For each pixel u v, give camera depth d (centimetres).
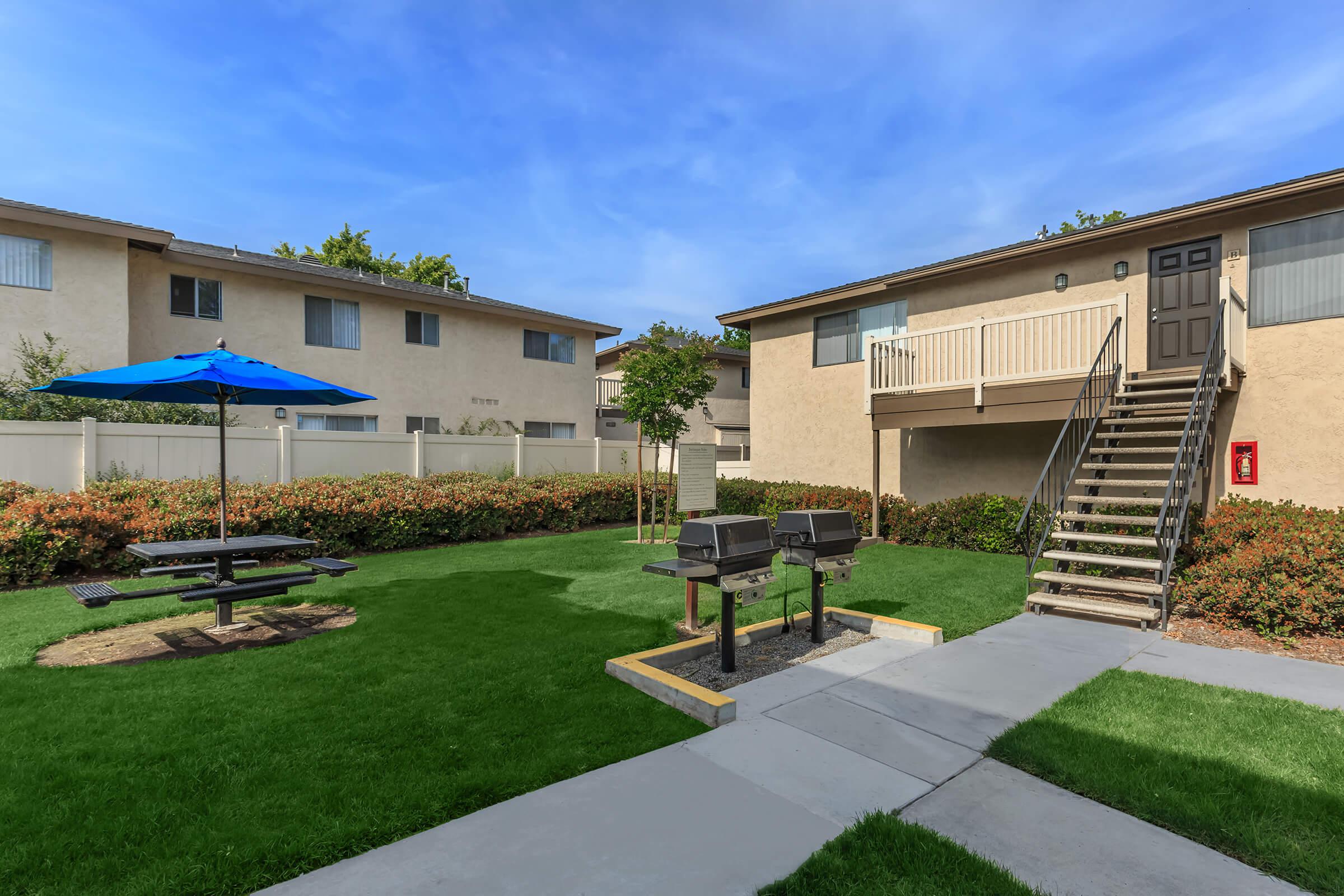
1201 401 743
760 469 1537
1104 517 719
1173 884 234
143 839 253
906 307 1248
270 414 1478
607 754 333
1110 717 378
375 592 713
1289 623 543
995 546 985
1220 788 295
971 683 448
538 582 771
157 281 1355
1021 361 1052
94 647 526
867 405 1100
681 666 488
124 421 1138
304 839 253
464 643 522
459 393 1831
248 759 320
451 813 277
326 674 448
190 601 550
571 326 2062
